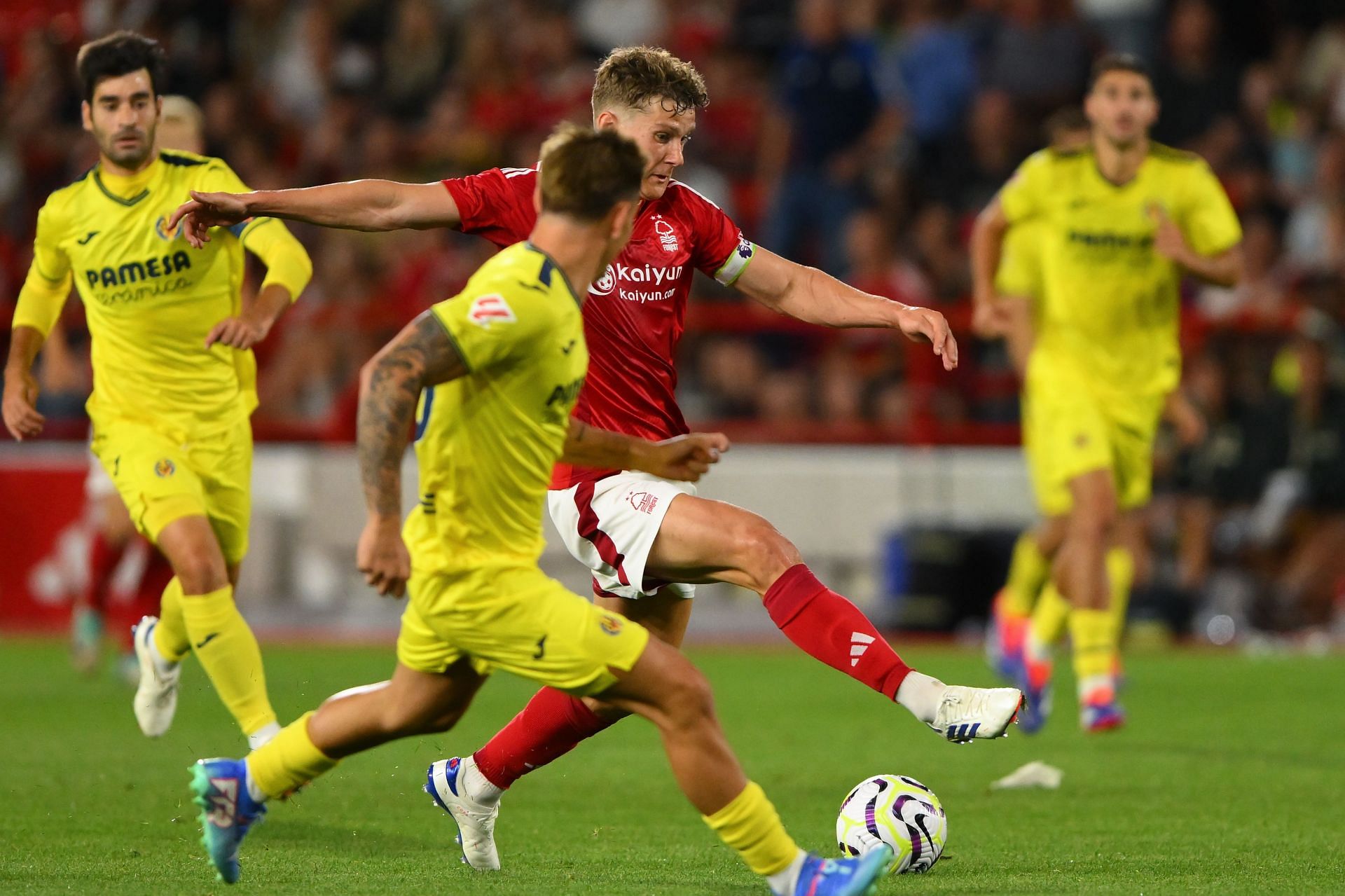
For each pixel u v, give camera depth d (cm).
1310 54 6328
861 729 3006
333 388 5203
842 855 1719
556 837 1950
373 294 5481
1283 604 4706
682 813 2128
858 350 5244
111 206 2256
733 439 5078
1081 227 2897
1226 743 2812
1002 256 3058
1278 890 1608
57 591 4866
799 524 5016
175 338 2272
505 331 1356
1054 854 1830
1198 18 6116
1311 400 4744
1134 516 4722
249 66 6309
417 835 1947
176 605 2231
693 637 4881
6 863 1734
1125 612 4628
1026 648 2897
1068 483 2872
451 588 1409
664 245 1783
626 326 1767
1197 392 4812
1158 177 2900
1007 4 6288
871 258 5375
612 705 1630
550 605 1405
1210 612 4716
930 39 6053
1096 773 2470
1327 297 5022
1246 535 4719
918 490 5006
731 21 6481
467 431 1388
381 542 1317
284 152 5981
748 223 6044
